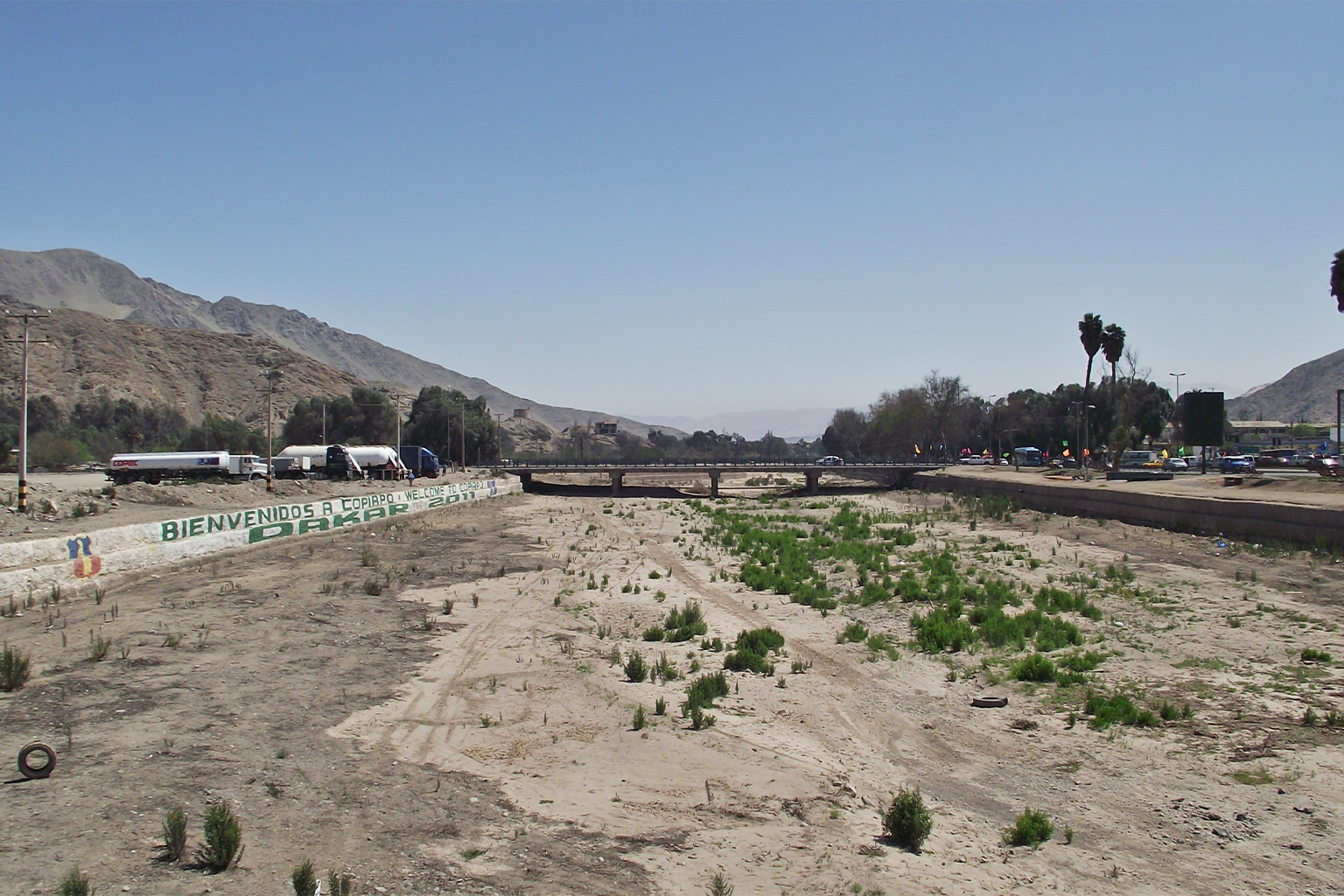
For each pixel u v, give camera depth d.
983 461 138.00
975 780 15.52
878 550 45.75
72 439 112.94
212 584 31.62
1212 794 14.55
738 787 14.17
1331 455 90.88
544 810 12.73
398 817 12.04
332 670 20.30
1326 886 11.52
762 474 156.00
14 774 12.81
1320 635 24.38
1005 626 25.73
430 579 35.47
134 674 18.89
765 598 33.59
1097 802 14.45
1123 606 29.06
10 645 21.42
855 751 16.86
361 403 154.25
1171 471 84.00
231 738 14.93
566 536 56.53
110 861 10.03
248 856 10.44
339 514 50.84
